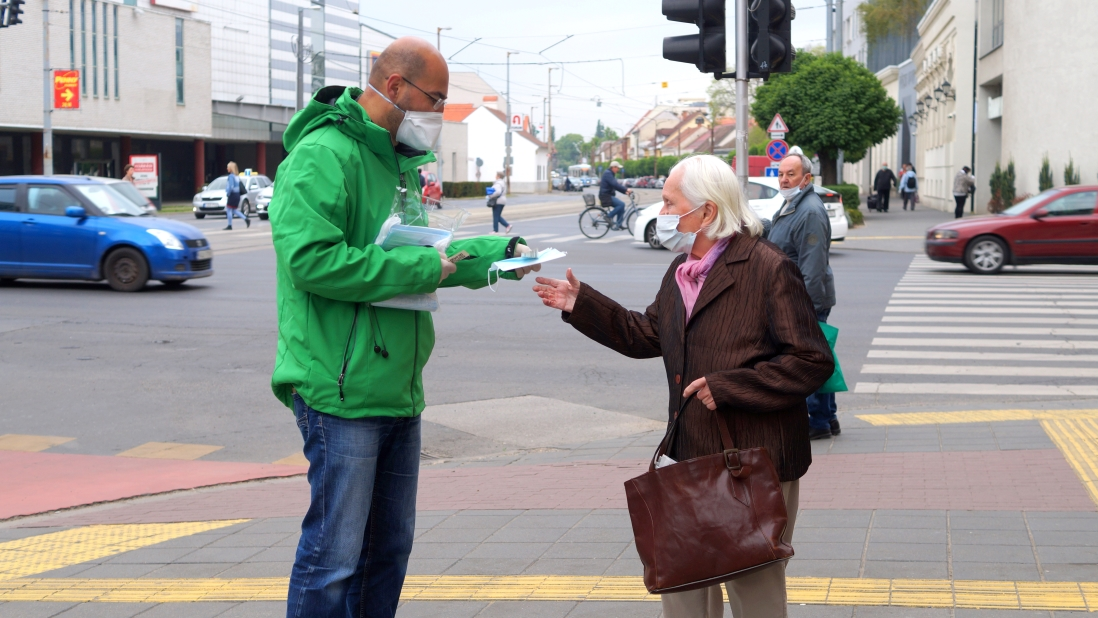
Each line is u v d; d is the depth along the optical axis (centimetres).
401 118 311
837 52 3719
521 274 332
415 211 321
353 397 304
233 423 833
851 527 503
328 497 310
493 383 959
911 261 2091
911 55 5416
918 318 1298
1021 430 718
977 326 1231
